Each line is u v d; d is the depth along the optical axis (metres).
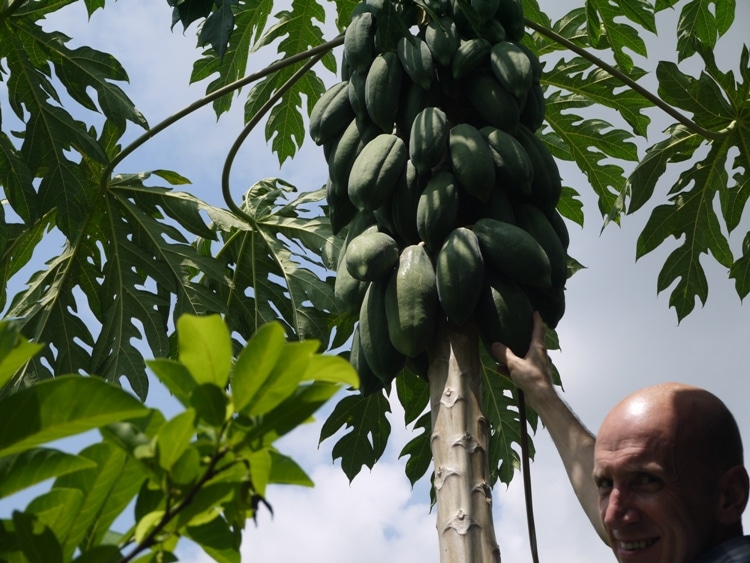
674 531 2.37
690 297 4.73
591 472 2.93
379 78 3.41
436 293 3.16
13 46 4.38
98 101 4.39
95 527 1.70
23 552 1.54
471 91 3.44
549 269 3.15
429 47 3.43
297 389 1.59
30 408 1.46
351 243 3.27
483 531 2.93
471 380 3.11
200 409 1.55
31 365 4.70
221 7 3.58
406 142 3.48
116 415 1.50
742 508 2.42
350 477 4.70
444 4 3.49
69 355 4.75
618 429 2.45
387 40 3.45
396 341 3.14
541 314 3.36
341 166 3.52
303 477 1.69
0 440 1.47
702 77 4.50
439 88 3.48
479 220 3.25
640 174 4.60
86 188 4.39
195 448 1.61
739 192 4.68
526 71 3.37
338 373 1.59
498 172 3.30
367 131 3.51
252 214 5.02
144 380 4.68
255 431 1.58
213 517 1.72
